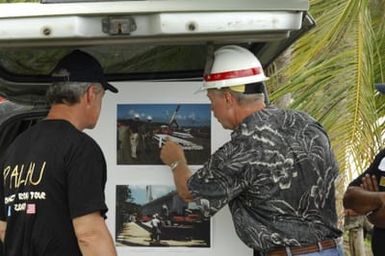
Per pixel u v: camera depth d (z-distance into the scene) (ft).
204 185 10.07
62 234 9.06
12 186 9.39
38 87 11.07
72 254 9.09
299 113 10.45
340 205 16.90
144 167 10.59
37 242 9.08
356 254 18.53
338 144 17.12
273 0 8.34
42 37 8.44
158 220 10.58
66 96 9.45
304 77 17.13
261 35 8.73
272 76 17.25
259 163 9.98
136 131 10.61
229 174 10.01
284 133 10.14
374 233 13.07
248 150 10.00
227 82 9.96
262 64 11.15
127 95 10.61
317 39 17.22
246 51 10.07
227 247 10.60
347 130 17.17
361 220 18.40
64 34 8.40
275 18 8.39
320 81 17.22
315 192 10.21
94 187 9.07
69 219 9.09
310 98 17.29
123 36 8.50
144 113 10.61
